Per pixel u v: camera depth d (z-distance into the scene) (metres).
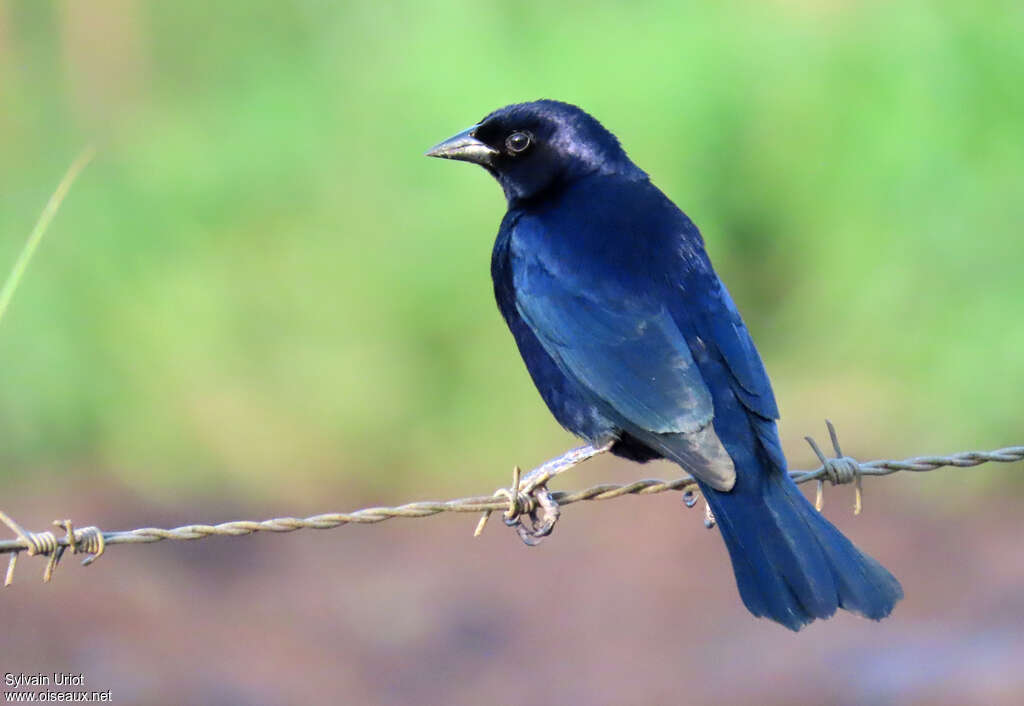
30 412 15.04
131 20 18.05
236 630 12.73
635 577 13.79
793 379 16.52
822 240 16.94
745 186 17.23
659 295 8.43
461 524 14.86
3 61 17.55
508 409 15.34
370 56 17.61
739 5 18.14
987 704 11.48
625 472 15.45
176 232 15.99
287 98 17.06
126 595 13.04
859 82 17.44
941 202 16.45
